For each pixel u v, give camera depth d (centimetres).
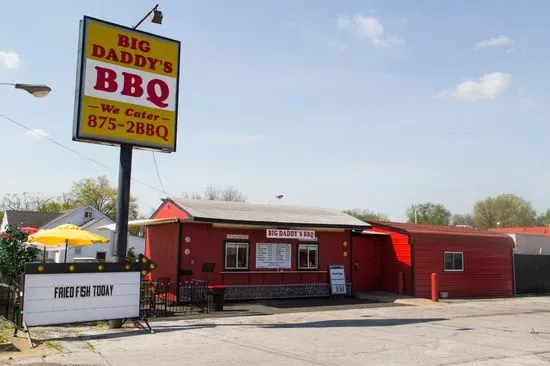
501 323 1523
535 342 1174
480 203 8244
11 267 1499
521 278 2753
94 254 5122
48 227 6172
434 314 1714
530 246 3431
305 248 2181
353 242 2402
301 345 1073
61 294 1162
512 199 8050
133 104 1342
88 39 1290
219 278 1961
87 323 1352
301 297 2133
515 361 946
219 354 962
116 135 1303
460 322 1520
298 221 2119
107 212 8231
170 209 2062
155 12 1341
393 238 2416
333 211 2450
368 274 2431
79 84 1267
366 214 7975
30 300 1122
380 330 1315
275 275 2089
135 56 1361
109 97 1305
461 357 976
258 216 2062
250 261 2039
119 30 1341
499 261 2659
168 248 1978
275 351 1002
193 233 1928
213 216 1912
